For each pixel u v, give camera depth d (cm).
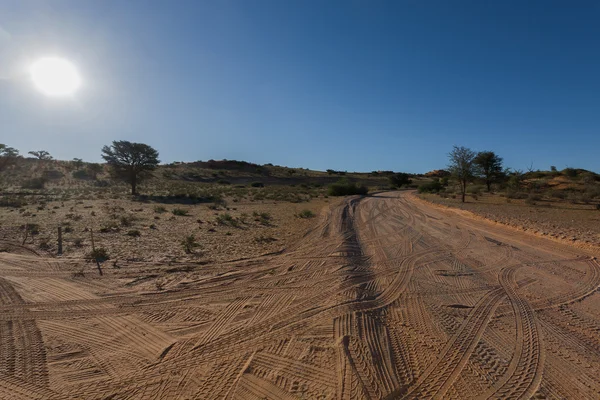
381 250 1316
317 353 535
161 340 580
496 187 4547
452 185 6303
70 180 5300
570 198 2847
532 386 471
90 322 646
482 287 880
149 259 1074
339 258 1138
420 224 1997
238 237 1477
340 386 453
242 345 562
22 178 4834
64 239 1316
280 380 466
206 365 505
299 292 812
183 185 5750
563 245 1338
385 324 655
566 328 652
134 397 433
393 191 6334
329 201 3641
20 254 1099
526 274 992
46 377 476
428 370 503
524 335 621
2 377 474
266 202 3331
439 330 634
